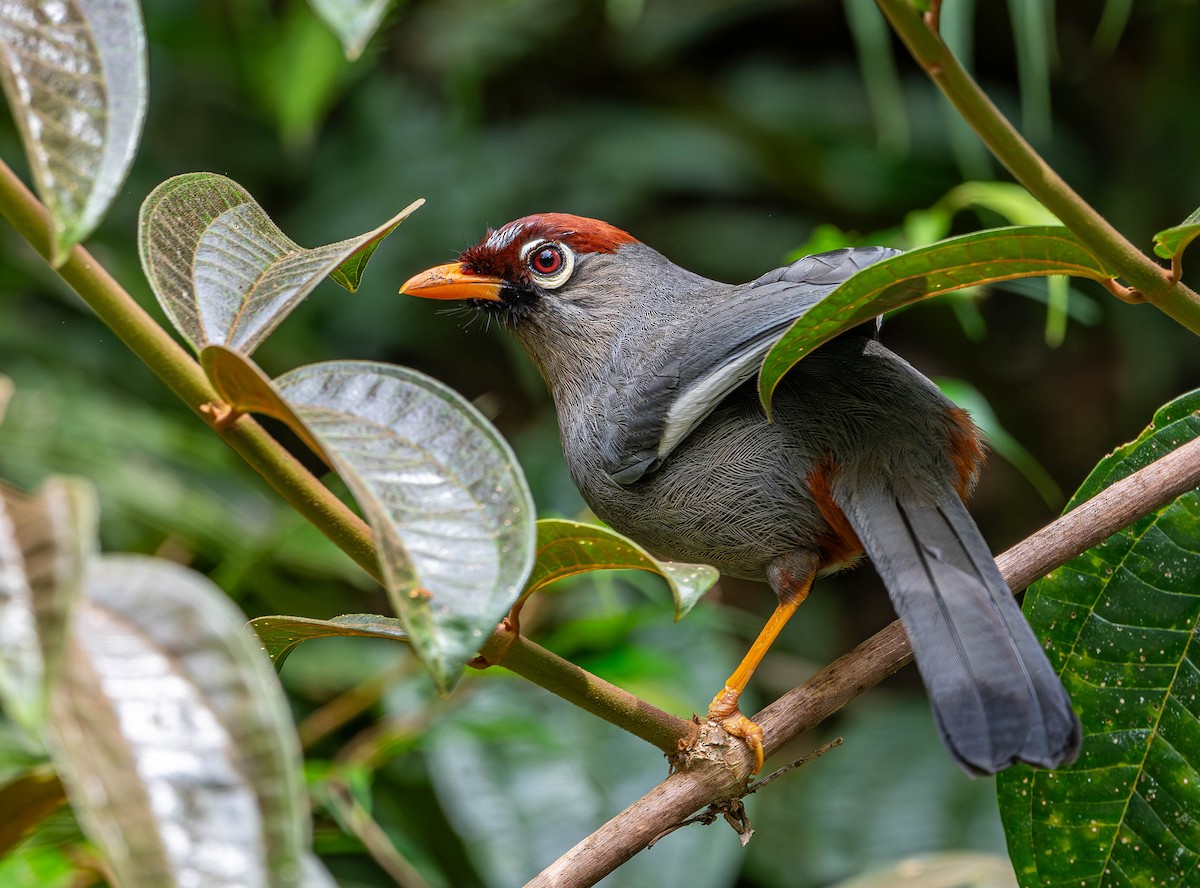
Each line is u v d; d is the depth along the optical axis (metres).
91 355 11.45
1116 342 14.55
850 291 4.22
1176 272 4.00
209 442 10.75
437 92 14.83
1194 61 13.85
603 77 15.05
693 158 14.28
